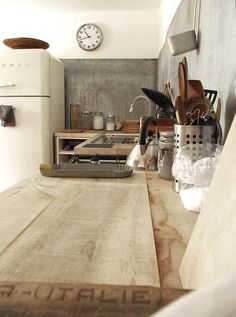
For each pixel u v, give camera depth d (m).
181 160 0.85
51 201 0.80
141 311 0.27
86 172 1.09
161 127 1.40
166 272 0.46
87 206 0.76
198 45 1.37
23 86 2.91
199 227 0.45
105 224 0.64
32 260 0.48
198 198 0.71
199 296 0.19
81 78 3.67
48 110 3.04
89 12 3.54
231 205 0.37
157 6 3.36
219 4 1.04
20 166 3.01
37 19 3.58
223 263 0.33
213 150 0.85
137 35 3.56
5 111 2.89
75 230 0.60
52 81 3.13
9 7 3.35
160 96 1.42
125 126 3.29
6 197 0.83
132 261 0.48
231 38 0.92
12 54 2.88
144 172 1.22
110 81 3.65
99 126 3.55
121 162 1.71
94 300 0.28
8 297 0.29
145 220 0.66
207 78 1.21
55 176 1.10
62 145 3.25
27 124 2.96
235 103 0.85
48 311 0.27
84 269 0.45
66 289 0.30
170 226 0.63
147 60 3.59
